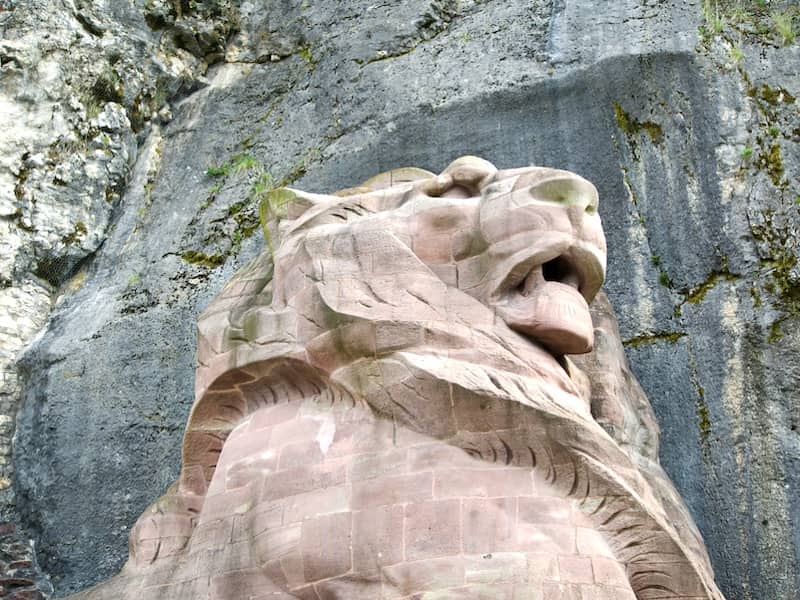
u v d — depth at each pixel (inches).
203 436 350.0
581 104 459.2
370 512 292.8
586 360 361.4
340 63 534.9
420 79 502.0
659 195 429.4
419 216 336.8
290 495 306.8
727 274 405.4
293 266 341.7
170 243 499.5
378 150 483.2
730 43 458.9
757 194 414.9
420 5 545.3
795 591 343.0
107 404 451.2
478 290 325.1
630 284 414.9
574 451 292.8
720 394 382.9
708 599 282.7
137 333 465.7
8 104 527.5
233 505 316.8
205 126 553.6
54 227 509.4
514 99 471.2
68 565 420.8
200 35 580.7
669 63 453.7
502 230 324.5
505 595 274.7
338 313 320.2
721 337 392.8
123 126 545.3
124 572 340.8
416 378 303.9
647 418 367.9
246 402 346.0
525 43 496.4
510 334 316.2
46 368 466.6
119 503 430.0
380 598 282.0
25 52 535.5
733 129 432.8
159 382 452.1
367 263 328.8
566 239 319.9
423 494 291.3
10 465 458.0
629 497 289.1
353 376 315.3
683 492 370.3
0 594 412.5
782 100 439.5
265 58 577.9
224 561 309.4
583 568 280.2
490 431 297.3
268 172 510.9
